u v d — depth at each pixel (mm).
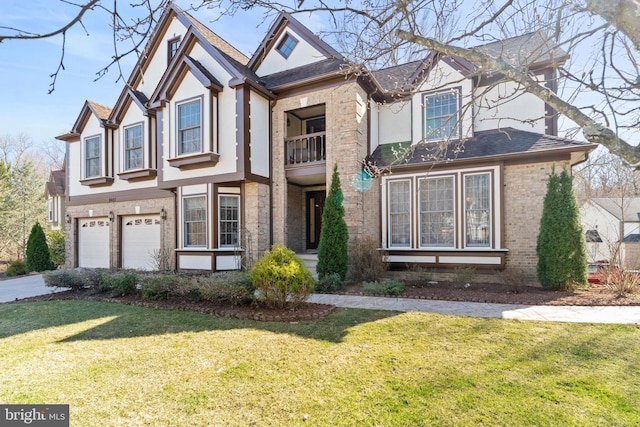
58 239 17031
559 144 8586
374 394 3328
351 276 9859
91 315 6660
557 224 8070
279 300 6477
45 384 3600
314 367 3967
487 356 4211
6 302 8539
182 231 11352
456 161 9375
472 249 9367
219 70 10844
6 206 21203
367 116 11352
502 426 2779
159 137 11758
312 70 11375
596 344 4562
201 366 4039
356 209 10141
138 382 3641
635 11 2199
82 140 14688
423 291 8320
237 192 11180
